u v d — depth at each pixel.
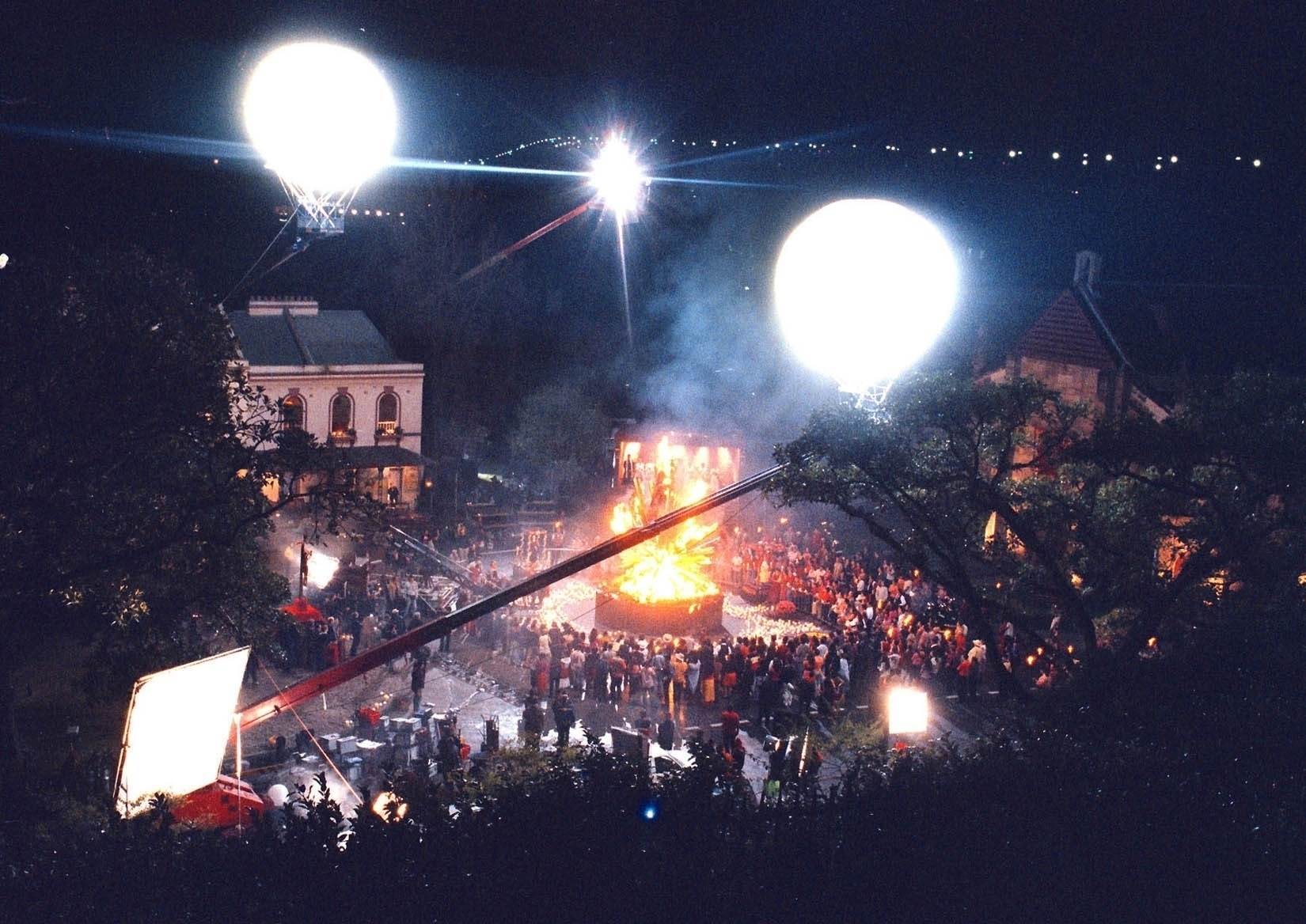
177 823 10.74
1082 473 30.61
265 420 26.50
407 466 65.62
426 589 49.94
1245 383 26.92
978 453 27.55
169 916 8.58
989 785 10.60
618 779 10.23
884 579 48.66
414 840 9.16
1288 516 25.83
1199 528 27.52
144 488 26.17
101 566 24.78
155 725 19.62
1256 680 14.00
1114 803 10.37
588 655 39.25
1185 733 12.33
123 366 24.11
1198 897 9.38
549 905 8.74
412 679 38.44
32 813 18.55
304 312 67.94
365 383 65.81
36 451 24.95
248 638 29.81
